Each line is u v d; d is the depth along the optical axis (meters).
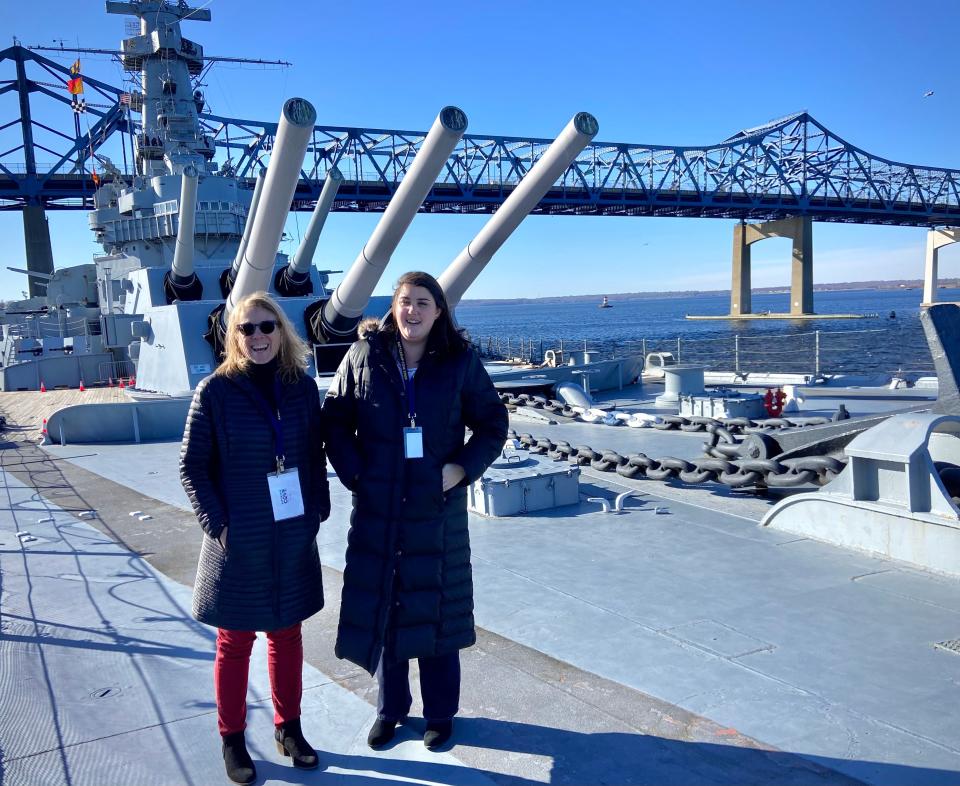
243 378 2.37
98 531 5.16
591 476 6.25
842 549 4.21
